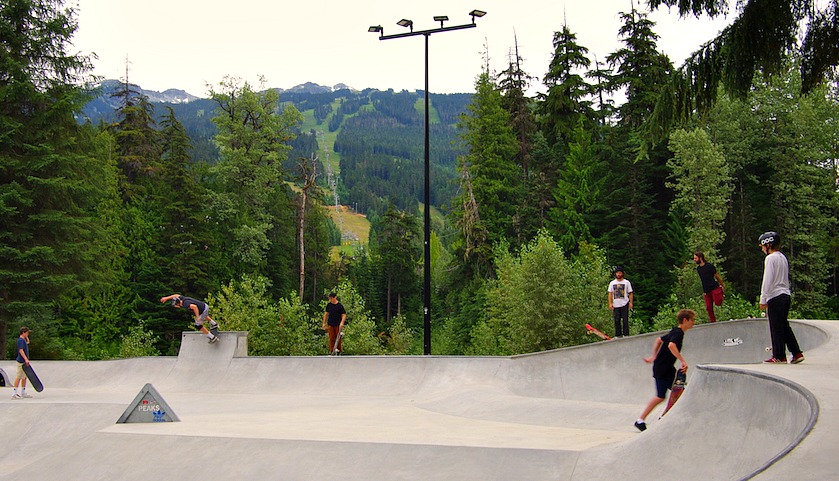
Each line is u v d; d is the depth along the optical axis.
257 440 9.99
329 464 9.11
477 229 53.62
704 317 36.53
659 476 7.30
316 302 74.31
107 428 11.62
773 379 6.93
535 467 8.12
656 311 49.34
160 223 58.44
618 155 55.12
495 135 57.31
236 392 18.25
